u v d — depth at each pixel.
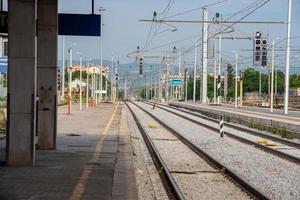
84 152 19.14
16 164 15.08
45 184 12.34
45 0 18.83
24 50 14.73
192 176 16.55
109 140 24.50
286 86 59.28
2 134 25.42
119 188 12.02
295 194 13.64
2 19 16.23
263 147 24.78
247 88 142.75
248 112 63.44
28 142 15.05
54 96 19.27
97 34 20.20
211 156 20.23
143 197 12.82
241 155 22.48
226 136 32.16
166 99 138.88
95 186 12.24
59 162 16.23
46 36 18.98
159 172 17.19
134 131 35.62
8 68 14.74
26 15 14.68
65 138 25.22
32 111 14.93
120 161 16.92
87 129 31.86
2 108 36.28
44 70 19.11
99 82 122.81
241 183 14.70
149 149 24.47
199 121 47.41
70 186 12.14
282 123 38.56
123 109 75.06
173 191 13.56
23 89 14.84
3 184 12.27
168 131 36.12
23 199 10.57
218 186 14.77
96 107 78.94
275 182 15.61
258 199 12.73
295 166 19.12
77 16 20.12
